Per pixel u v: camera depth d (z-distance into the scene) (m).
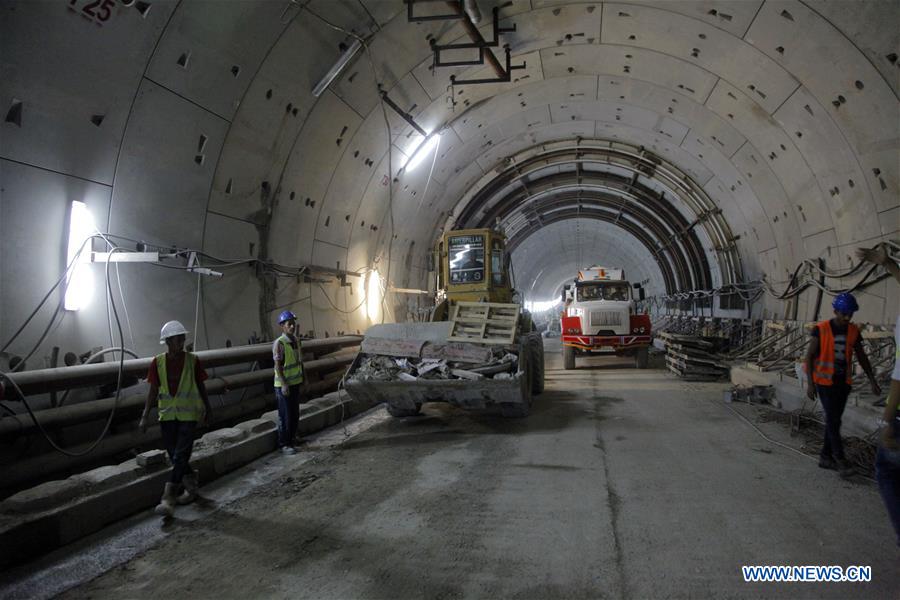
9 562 4.02
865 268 10.24
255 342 9.46
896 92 8.30
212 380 7.95
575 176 23.92
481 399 8.27
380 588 3.59
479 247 11.21
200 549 4.28
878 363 8.72
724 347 18.05
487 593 3.49
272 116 8.96
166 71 6.90
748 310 17.16
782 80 10.48
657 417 9.12
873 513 4.71
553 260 44.22
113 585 3.73
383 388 8.29
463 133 16.03
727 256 18.83
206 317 8.37
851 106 9.33
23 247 5.71
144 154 7.09
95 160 6.46
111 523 4.81
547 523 4.62
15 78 5.42
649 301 37.28
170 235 7.74
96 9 5.80
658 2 10.33
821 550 4.00
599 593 3.45
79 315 6.31
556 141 19.92
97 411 6.13
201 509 5.15
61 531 4.37
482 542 4.27
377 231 14.85
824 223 11.97
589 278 18.58
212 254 8.55
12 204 5.59
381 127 12.21
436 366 8.39
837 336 5.82
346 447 7.45
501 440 7.69
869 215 10.17
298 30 8.30
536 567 3.83
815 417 8.21
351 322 13.33
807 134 11.03
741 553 3.97
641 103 15.29
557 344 28.77
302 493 5.55
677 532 4.38
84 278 6.35
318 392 10.73
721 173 16.22
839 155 10.41
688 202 19.94
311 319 11.41
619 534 4.36
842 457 5.76
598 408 10.08
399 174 14.74
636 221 29.67
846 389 5.81
